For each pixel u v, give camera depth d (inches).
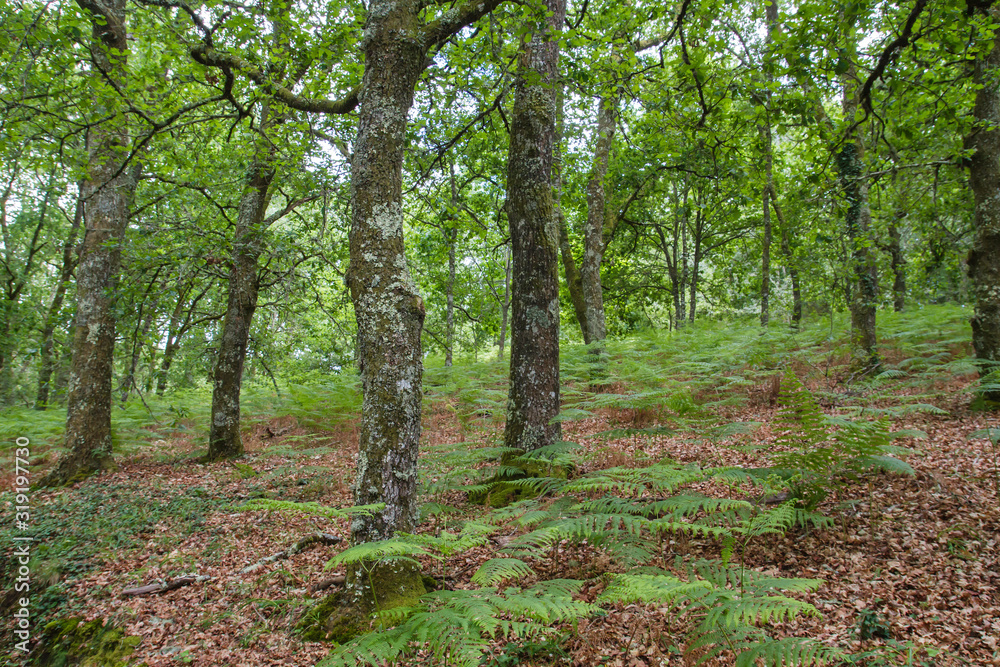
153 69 275.7
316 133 342.0
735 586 119.6
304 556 221.1
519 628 109.4
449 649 120.1
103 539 256.1
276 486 323.0
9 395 763.4
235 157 393.7
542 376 251.6
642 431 227.9
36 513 290.7
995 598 131.8
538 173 255.6
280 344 577.9
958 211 398.9
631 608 146.8
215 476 355.3
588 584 160.7
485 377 520.4
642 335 580.1
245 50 261.9
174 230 359.9
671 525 136.3
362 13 282.5
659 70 315.9
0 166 438.3
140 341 377.4
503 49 299.9
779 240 661.9
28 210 666.2
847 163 380.8
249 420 531.2
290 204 441.4
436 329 884.6
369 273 165.3
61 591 217.2
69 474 354.9
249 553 231.0
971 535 156.8
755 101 298.2
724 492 211.2
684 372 383.2
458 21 188.4
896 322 474.9
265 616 180.4
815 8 227.6
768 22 451.5
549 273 257.0
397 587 159.6
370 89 174.1
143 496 313.1
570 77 262.7
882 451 189.6
